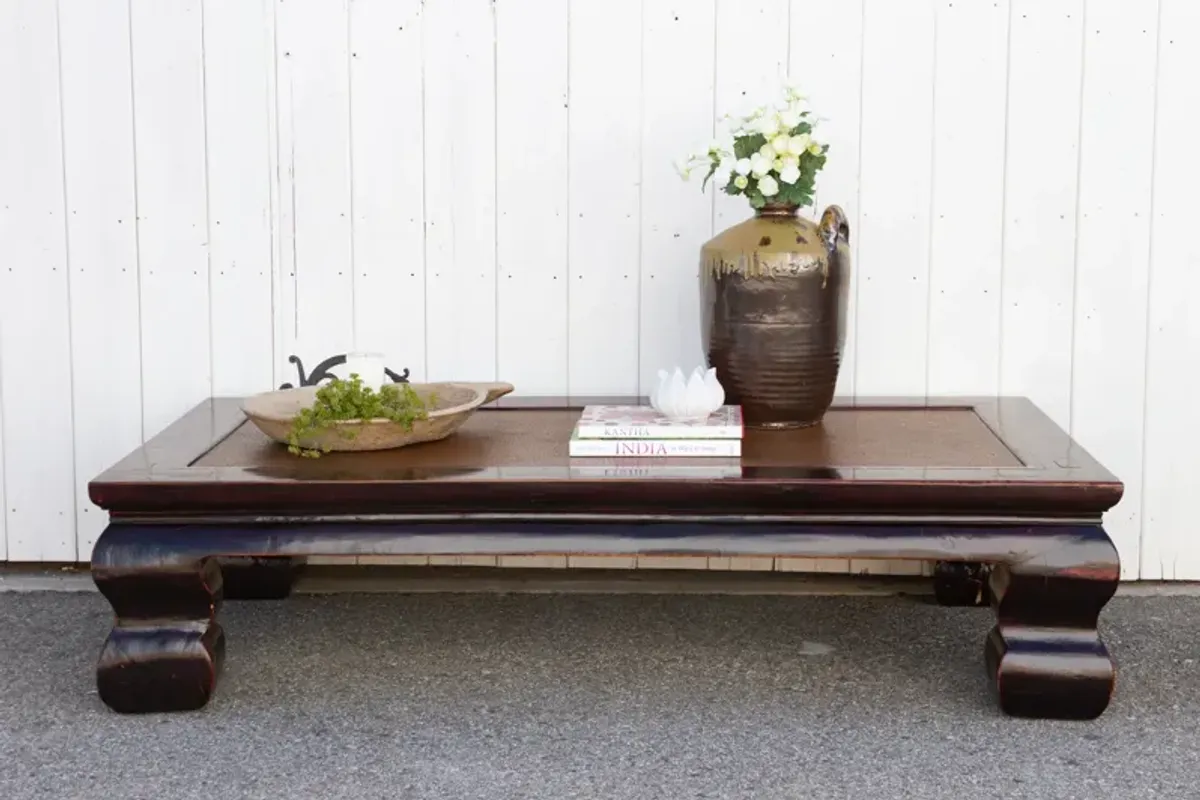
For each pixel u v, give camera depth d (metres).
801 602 2.56
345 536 1.97
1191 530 2.59
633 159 2.55
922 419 2.37
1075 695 1.98
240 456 2.10
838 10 2.51
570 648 2.32
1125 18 2.48
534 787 1.81
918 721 2.01
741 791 1.80
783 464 2.03
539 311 2.59
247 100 2.54
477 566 2.67
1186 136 2.50
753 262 2.24
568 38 2.53
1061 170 2.52
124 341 2.60
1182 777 1.83
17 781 1.83
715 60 2.52
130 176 2.56
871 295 2.57
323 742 1.95
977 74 2.51
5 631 2.40
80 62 2.53
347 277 2.59
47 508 2.64
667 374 2.13
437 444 2.19
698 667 2.23
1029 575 1.95
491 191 2.56
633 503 1.95
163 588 2.00
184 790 1.81
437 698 2.11
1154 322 2.55
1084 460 2.05
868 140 2.53
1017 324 2.56
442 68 2.54
